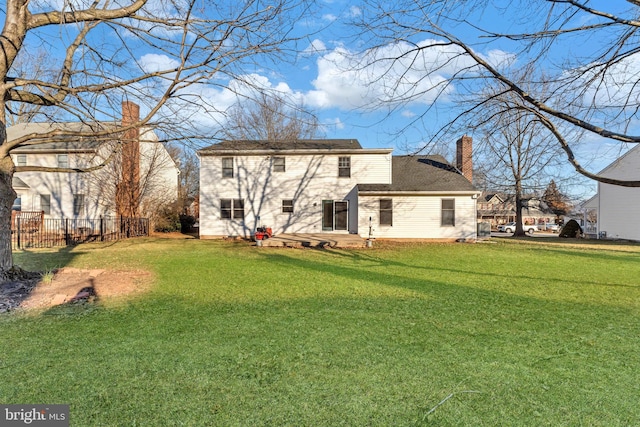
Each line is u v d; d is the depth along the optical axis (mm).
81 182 22016
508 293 6559
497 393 2896
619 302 5914
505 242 18562
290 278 7973
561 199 25109
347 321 4797
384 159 19094
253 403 2723
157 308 5379
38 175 22062
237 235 19438
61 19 5695
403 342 4016
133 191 22500
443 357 3605
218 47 6223
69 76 7078
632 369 3352
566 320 4891
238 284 7262
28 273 7340
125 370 3262
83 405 2676
